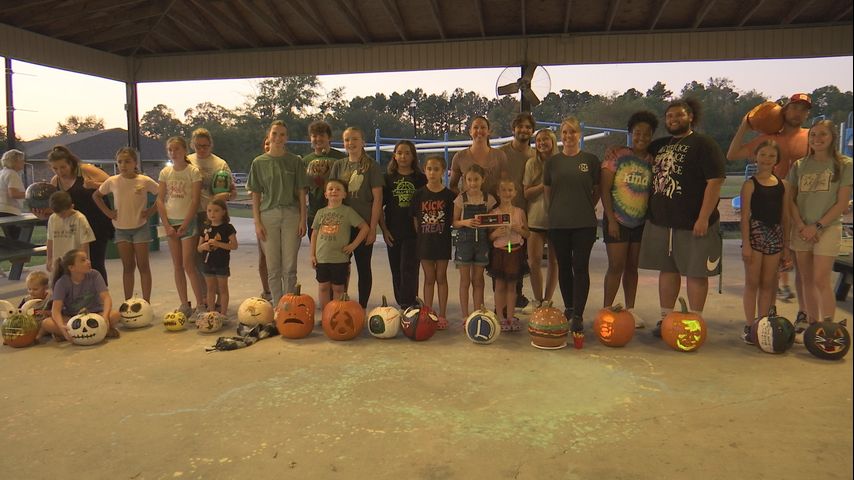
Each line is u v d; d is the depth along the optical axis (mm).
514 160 4895
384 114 45594
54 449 2586
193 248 4836
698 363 3703
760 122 4609
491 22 9383
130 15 9391
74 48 9859
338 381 3408
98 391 3291
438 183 4531
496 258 4406
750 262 4113
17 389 3336
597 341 4230
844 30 8789
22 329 4117
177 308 5344
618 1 8203
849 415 2869
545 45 9500
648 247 4270
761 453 2475
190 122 47125
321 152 5227
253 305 4504
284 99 39875
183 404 3086
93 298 4414
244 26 9891
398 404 3051
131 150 4926
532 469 2357
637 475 2301
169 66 10914
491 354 3922
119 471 2385
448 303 5574
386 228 4973
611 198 4426
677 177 4051
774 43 8992
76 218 4711
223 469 2389
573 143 4297
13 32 8805
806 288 4199
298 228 4875
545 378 3436
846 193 3889
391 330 4293
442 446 2566
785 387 3262
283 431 2740
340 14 9523
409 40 9938
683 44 9164
